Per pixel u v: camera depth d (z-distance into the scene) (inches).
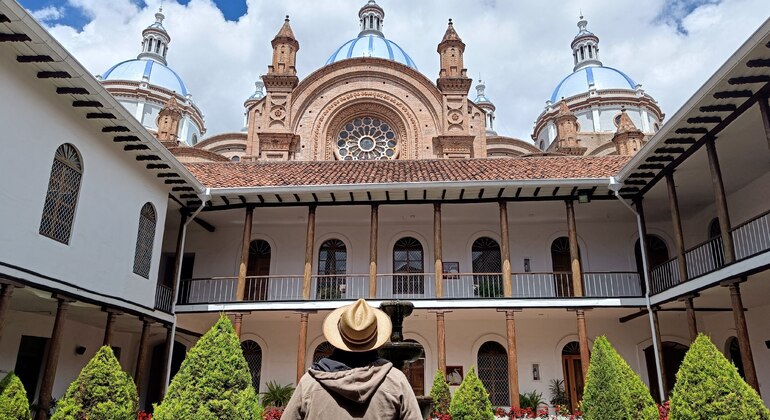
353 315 123.6
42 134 424.8
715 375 351.6
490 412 469.4
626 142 1238.9
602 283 736.3
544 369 706.2
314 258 770.2
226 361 339.0
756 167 575.8
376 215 654.5
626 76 1987.0
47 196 440.1
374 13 1697.8
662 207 698.2
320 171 740.0
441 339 611.5
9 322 556.7
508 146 1375.5
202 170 753.6
